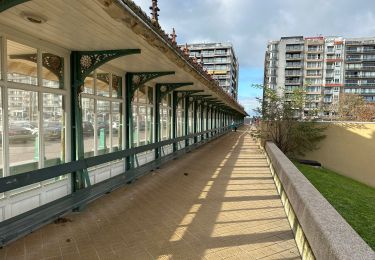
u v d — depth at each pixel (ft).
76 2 10.93
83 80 18.74
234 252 13.01
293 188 15.57
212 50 332.80
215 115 87.35
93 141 21.95
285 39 311.27
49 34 15.11
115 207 18.56
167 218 16.88
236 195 21.83
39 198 16.12
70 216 16.80
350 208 26.81
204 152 46.57
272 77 311.88
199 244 13.70
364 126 40.68
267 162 36.83
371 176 39.11
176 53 20.21
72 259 12.07
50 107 17.16
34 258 12.08
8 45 14.32
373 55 291.79
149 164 28.12
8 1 9.86
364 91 293.43
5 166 14.21
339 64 296.30
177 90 42.65
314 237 10.51
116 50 18.12
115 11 11.28
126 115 26.71
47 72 16.90
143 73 26.55
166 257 12.41
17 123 14.97
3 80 13.97
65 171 15.74
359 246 8.42
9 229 12.10
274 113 46.39
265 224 16.30
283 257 12.69
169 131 41.27
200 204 19.56
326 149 44.39
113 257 12.32
